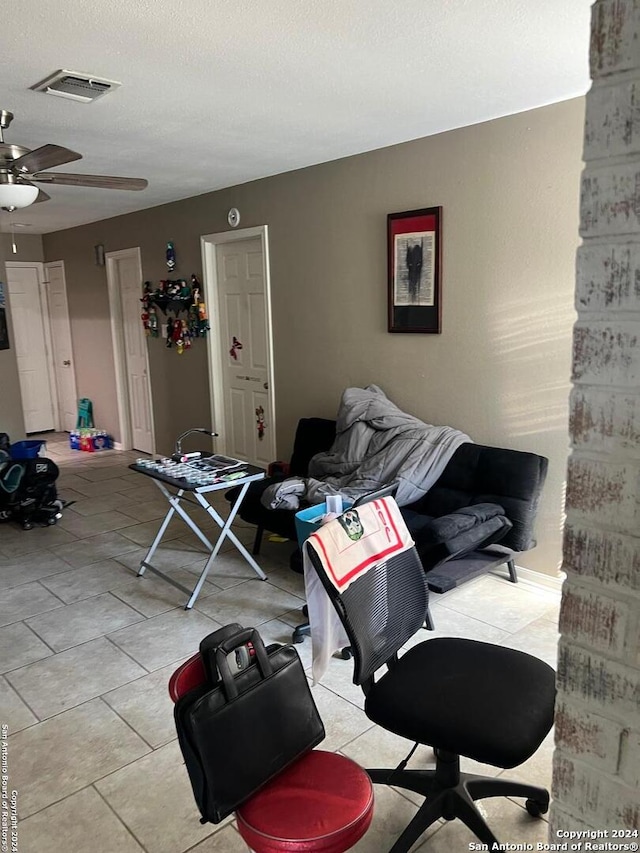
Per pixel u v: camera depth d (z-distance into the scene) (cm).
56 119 329
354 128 354
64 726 242
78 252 724
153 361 641
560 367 331
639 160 83
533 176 327
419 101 311
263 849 138
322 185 435
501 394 357
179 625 316
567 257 321
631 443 89
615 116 84
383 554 191
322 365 461
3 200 296
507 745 157
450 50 251
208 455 387
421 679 183
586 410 92
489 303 355
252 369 532
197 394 592
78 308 748
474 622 311
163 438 650
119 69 263
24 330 795
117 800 205
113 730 239
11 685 269
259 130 355
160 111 319
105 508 510
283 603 338
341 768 157
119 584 366
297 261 464
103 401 738
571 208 317
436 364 386
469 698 173
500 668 186
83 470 632
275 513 367
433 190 372
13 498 456
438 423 391
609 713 97
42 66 258
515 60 261
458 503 344
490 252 350
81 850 186
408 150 380
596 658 97
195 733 138
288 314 480
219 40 237
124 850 186
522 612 321
